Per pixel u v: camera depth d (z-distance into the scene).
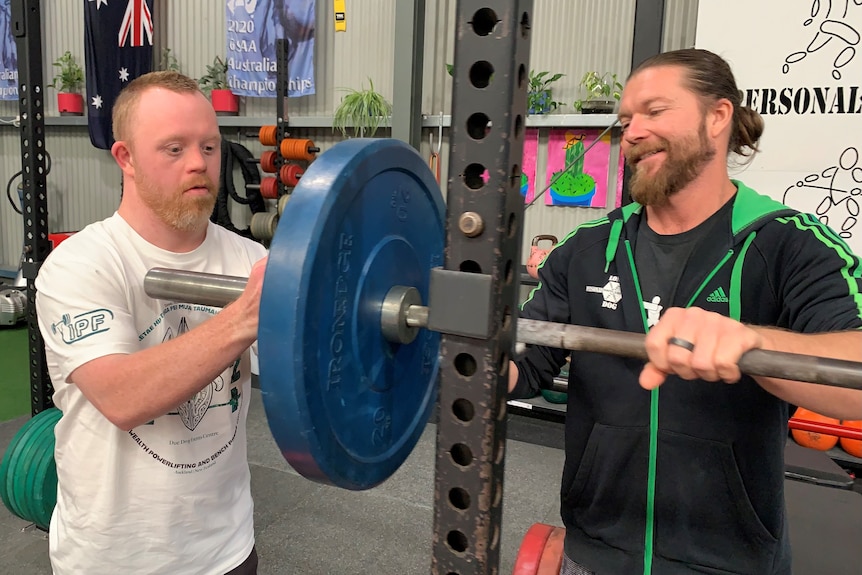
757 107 3.17
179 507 1.25
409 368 0.99
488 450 0.68
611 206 4.03
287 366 0.73
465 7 0.64
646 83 1.25
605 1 3.95
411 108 3.82
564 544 1.42
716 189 1.25
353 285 0.83
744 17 3.14
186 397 1.02
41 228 2.57
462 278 0.66
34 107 2.50
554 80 4.07
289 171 4.55
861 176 3.03
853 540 1.83
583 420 1.35
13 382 4.07
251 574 1.44
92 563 1.23
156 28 5.34
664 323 0.71
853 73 2.98
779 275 1.17
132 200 1.27
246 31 4.84
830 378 0.66
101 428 1.20
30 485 2.14
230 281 0.99
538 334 0.79
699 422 1.20
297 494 2.80
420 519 2.63
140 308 1.23
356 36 4.70
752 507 1.18
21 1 2.44
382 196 0.87
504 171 0.64
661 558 1.25
